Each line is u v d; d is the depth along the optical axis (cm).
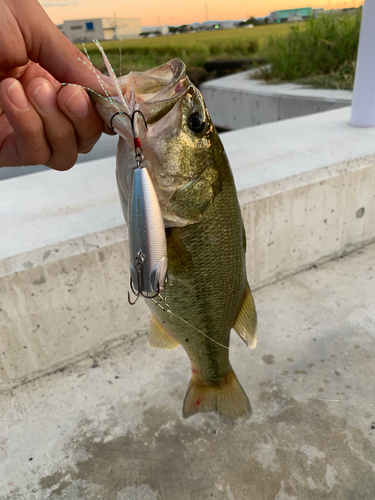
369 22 71
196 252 26
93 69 23
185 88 23
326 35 196
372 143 71
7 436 42
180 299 28
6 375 46
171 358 51
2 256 43
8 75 26
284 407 43
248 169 63
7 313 43
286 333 54
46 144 24
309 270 67
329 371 47
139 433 41
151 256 19
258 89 192
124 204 24
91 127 23
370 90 77
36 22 23
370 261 68
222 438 40
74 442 40
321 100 153
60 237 46
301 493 34
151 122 22
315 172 61
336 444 38
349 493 34
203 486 35
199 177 25
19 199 59
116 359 51
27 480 37
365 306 58
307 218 62
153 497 35
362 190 66
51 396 46
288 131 83
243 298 32
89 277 47
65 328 48
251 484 35
